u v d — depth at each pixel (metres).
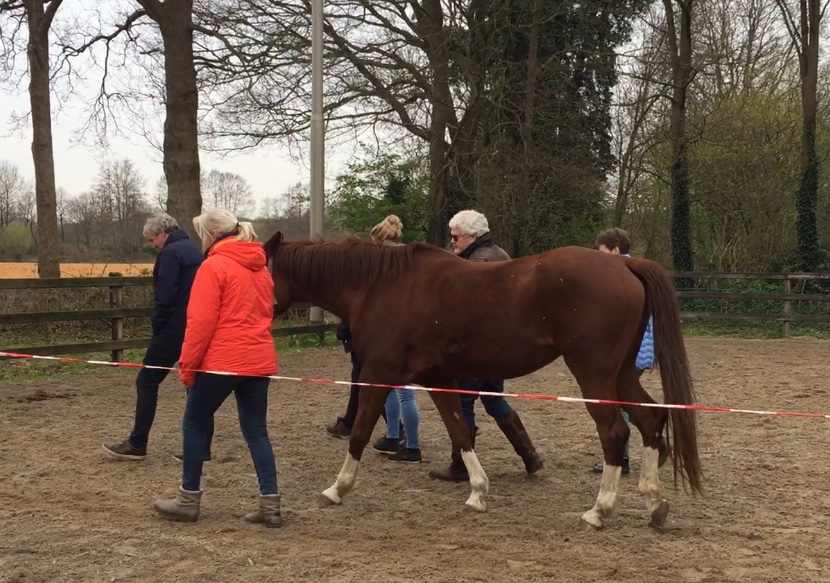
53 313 9.70
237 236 4.38
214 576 3.55
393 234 5.82
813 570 3.69
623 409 4.71
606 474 4.33
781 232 20.05
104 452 5.93
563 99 19.56
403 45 18.81
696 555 3.89
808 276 15.44
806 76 18.44
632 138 20.52
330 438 6.59
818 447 6.30
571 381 9.91
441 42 18.39
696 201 20.47
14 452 5.95
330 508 4.70
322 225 12.26
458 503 4.84
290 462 5.79
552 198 19.66
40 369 10.37
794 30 18.72
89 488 5.00
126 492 4.93
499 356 4.46
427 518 4.53
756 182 19.69
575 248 4.47
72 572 3.58
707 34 23.23
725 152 19.61
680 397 4.31
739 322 17.02
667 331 4.37
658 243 22.56
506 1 18.23
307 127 18.12
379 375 4.71
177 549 3.89
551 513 4.65
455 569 3.67
